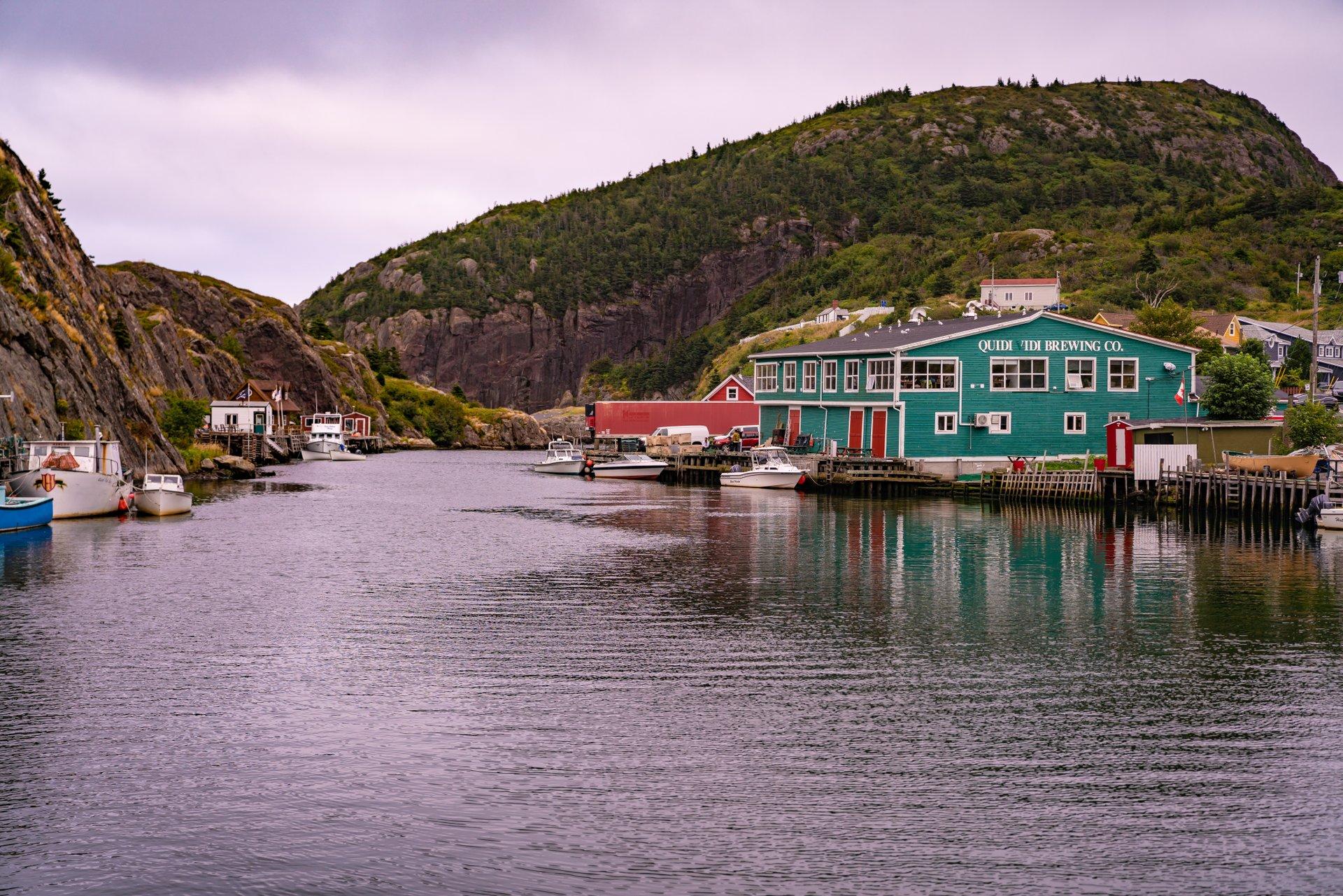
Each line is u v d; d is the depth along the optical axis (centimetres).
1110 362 8206
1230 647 3078
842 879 1719
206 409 13500
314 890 1683
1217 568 4438
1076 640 3159
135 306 19150
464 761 2164
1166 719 2431
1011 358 8094
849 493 8188
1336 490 5734
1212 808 1964
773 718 2427
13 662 2877
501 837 1848
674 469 10506
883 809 1956
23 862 1758
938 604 3672
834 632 3250
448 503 7750
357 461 15500
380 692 2612
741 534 5625
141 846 1812
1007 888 1694
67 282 10819
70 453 6481
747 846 1816
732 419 12450
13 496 6166
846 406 8706
